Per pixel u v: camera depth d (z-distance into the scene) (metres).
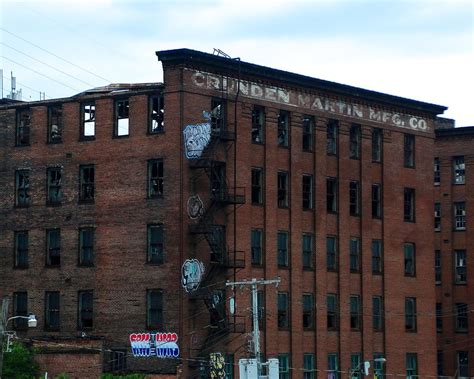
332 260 93.00
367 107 97.31
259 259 87.00
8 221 90.19
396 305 98.06
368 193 96.62
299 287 89.62
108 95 86.31
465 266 113.75
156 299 82.81
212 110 84.44
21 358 81.00
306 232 90.94
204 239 83.12
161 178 83.38
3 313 62.09
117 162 85.44
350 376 92.62
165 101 83.25
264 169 87.94
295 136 90.69
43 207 88.75
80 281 86.25
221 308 83.38
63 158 88.12
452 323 113.88
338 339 92.31
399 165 99.94
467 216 113.94
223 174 84.69
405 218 100.06
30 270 88.75
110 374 78.00
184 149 82.50
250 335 84.88
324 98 93.50
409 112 101.38
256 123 88.00
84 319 86.00
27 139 90.25
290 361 88.31
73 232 87.06
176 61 82.75
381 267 97.25
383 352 96.31
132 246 84.12
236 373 84.06
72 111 88.12
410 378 98.56
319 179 92.31
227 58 85.06
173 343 81.38
